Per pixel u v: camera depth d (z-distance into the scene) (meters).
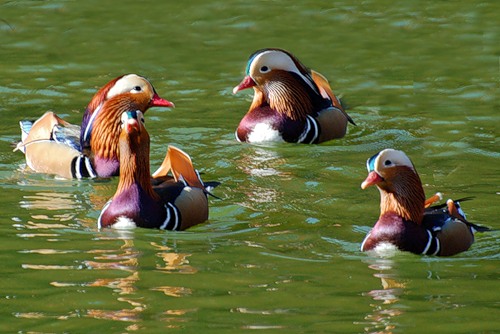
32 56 22.72
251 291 11.35
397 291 11.36
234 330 10.27
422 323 10.44
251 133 18.03
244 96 20.47
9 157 17.09
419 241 12.60
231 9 26.25
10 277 11.76
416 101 20.11
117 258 12.44
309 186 15.55
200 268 12.11
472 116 19.11
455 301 11.06
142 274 11.88
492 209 14.31
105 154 16.16
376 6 26.44
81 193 15.34
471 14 25.62
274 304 10.98
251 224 13.90
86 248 12.78
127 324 10.42
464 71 21.73
